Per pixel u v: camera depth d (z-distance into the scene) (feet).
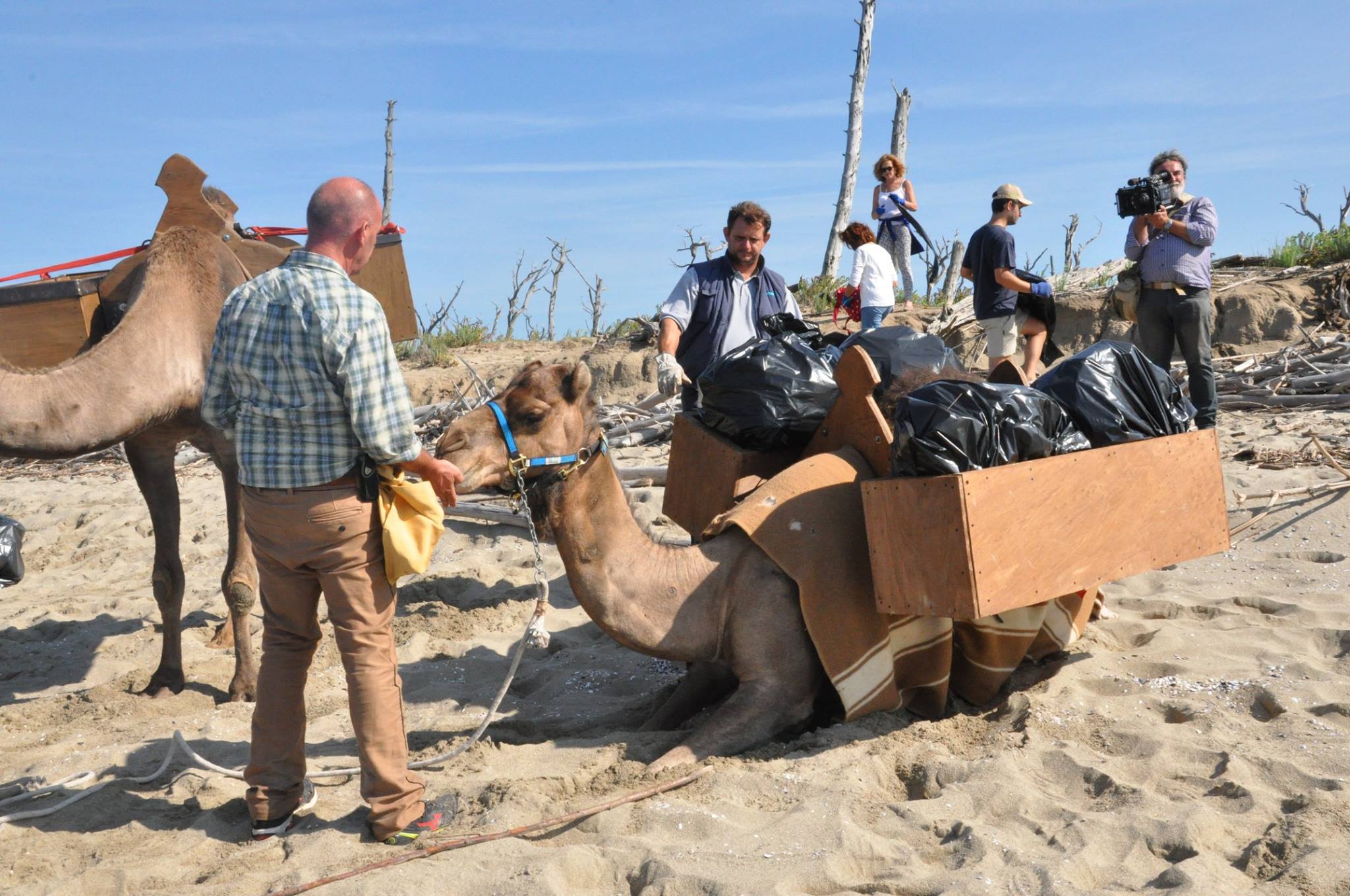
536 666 20.33
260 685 13.34
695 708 16.38
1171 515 15.90
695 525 18.47
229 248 20.56
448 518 30.73
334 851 12.78
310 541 12.59
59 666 22.08
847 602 15.14
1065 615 17.49
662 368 20.94
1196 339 29.86
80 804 14.64
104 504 38.14
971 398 14.20
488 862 12.18
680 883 11.43
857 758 14.49
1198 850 11.65
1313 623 18.79
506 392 14.71
